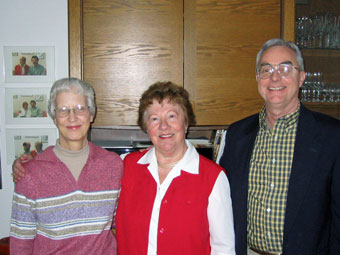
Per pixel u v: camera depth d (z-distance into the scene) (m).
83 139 1.05
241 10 1.60
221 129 1.66
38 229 0.97
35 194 0.93
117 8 1.54
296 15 1.67
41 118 1.61
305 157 1.07
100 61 1.55
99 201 1.02
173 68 1.58
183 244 0.98
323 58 1.73
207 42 1.59
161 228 0.99
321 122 1.10
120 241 1.07
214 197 1.01
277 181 1.12
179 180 1.03
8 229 1.62
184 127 1.07
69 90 0.99
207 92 1.61
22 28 1.56
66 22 1.58
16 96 1.59
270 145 1.15
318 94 1.73
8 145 1.61
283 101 1.11
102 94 1.56
